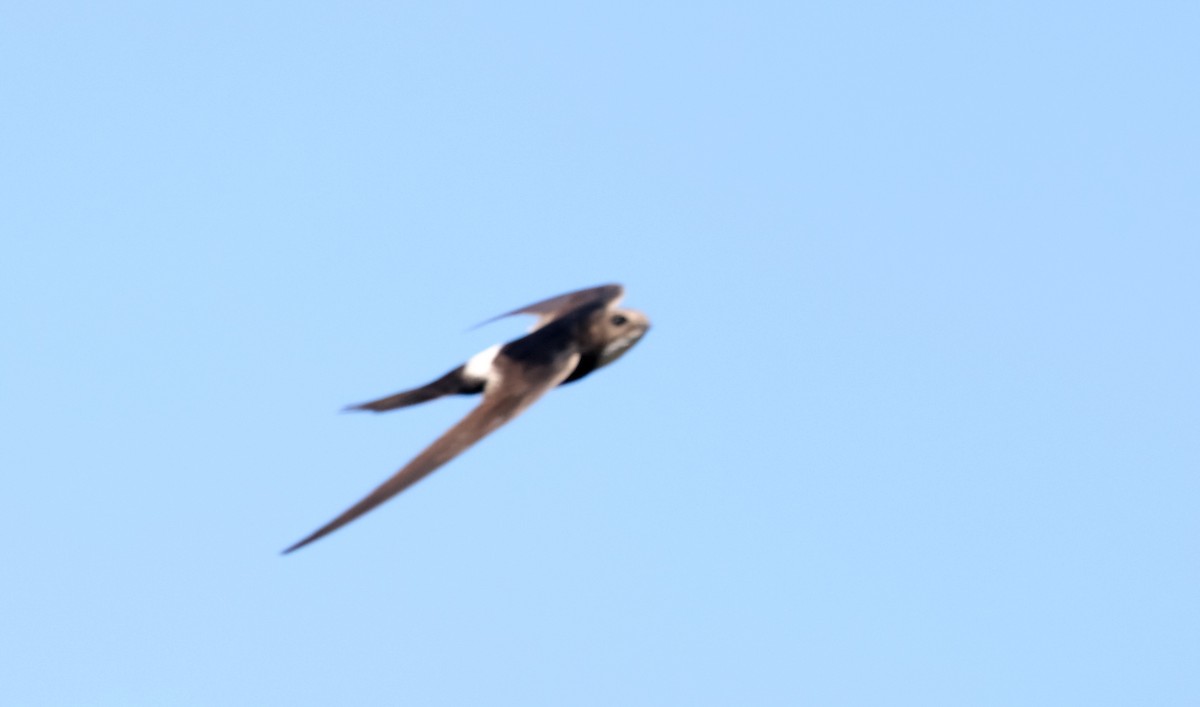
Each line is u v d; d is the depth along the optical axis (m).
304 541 12.87
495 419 15.30
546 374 16.38
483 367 16.88
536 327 18.20
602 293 18.36
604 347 17.77
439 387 17.00
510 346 16.94
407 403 16.86
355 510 13.41
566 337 17.25
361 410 16.75
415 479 13.95
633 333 17.89
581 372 17.84
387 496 13.69
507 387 16.03
